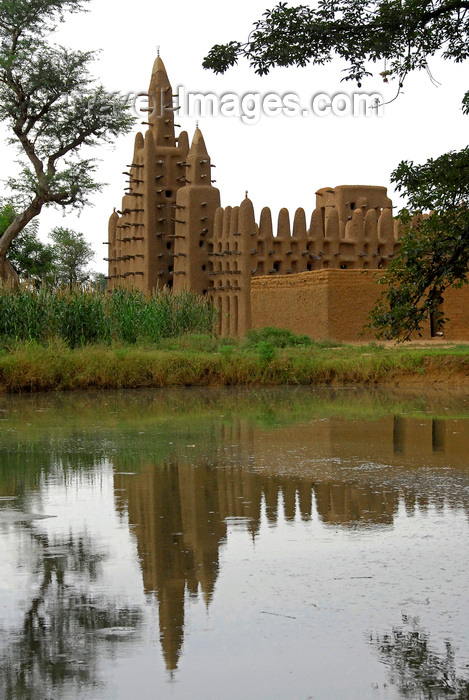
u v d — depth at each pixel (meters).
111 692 3.60
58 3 41.34
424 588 4.79
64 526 6.28
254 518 6.43
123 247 53.00
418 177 14.12
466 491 7.30
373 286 34.91
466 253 14.16
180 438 10.97
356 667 3.81
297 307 36.38
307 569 5.16
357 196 47.59
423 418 13.11
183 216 47.75
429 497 7.06
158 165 50.12
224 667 3.82
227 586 4.88
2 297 23.83
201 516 6.51
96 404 16.41
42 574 5.14
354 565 5.22
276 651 3.98
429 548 5.56
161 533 6.05
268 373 21.59
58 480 8.02
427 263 14.07
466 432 11.33
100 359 20.95
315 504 6.86
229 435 11.23
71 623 4.36
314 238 44.53
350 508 6.71
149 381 21.16
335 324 34.38
